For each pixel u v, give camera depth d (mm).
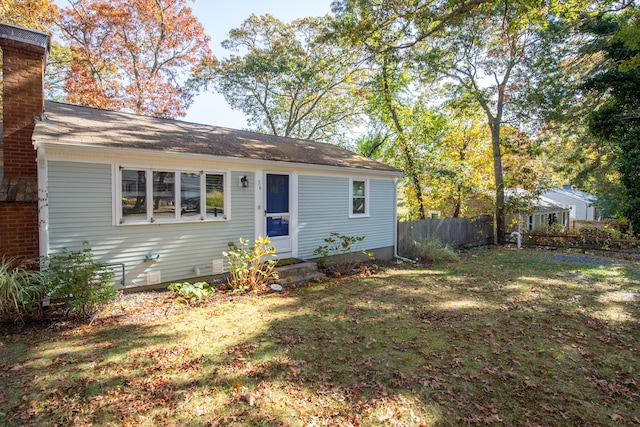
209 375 3660
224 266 7566
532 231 15289
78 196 5707
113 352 4164
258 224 8109
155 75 20969
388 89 16516
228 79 23078
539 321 5449
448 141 19344
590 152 19297
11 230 5625
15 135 6117
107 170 5973
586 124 16031
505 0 8391
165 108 20828
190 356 4098
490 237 16266
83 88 17844
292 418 2969
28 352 4125
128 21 19016
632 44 6492
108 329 4879
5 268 5059
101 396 3248
